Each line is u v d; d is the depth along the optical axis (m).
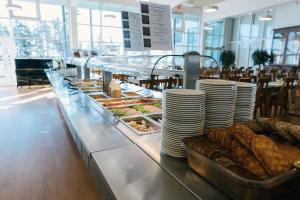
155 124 1.34
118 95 2.20
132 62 1.79
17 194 1.52
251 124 0.81
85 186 1.62
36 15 7.67
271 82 4.22
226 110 0.81
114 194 0.64
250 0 7.32
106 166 0.80
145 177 0.73
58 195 1.52
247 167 0.56
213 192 0.64
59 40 8.30
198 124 0.79
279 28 7.24
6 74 7.37
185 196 0.63
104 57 2.43
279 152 0.56
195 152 0.69
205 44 10.01
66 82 3.11
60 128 2.91
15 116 3.49
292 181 0.55
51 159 2.03
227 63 9.34
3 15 7.11
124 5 8.66
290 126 0.71
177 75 1.09
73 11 8.00
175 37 9.80
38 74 7.23
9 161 1.98
